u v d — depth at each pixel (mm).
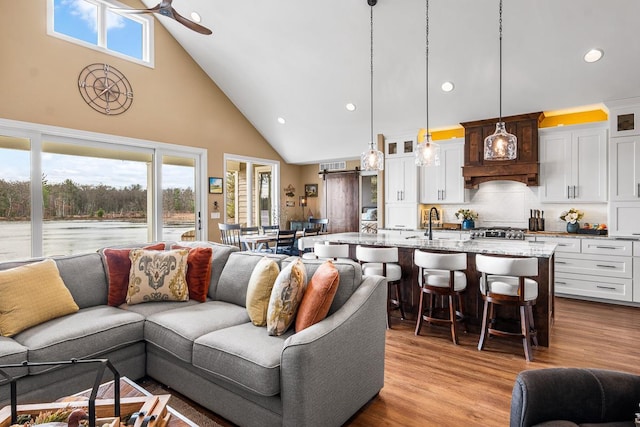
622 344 3164
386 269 3568
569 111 5215
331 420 1855
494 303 3119
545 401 1260
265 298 2340
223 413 2018
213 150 6605
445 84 5102
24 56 4277
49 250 4566
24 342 2104
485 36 4238
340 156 7809
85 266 2861
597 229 4879
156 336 2357
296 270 2182
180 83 6031
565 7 3684
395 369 2693
